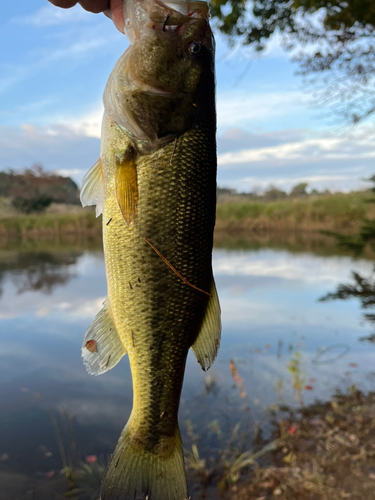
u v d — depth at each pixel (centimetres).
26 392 77
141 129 29
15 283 172
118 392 78
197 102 30
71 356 94
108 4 36
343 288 95
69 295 149
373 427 65
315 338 103
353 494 50
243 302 139
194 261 30
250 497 52
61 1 34
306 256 243
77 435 64
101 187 31
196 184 30
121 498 29
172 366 30
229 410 71
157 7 31
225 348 98
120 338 30
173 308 30
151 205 29
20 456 59
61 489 53
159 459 30
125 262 29
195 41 31
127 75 30
